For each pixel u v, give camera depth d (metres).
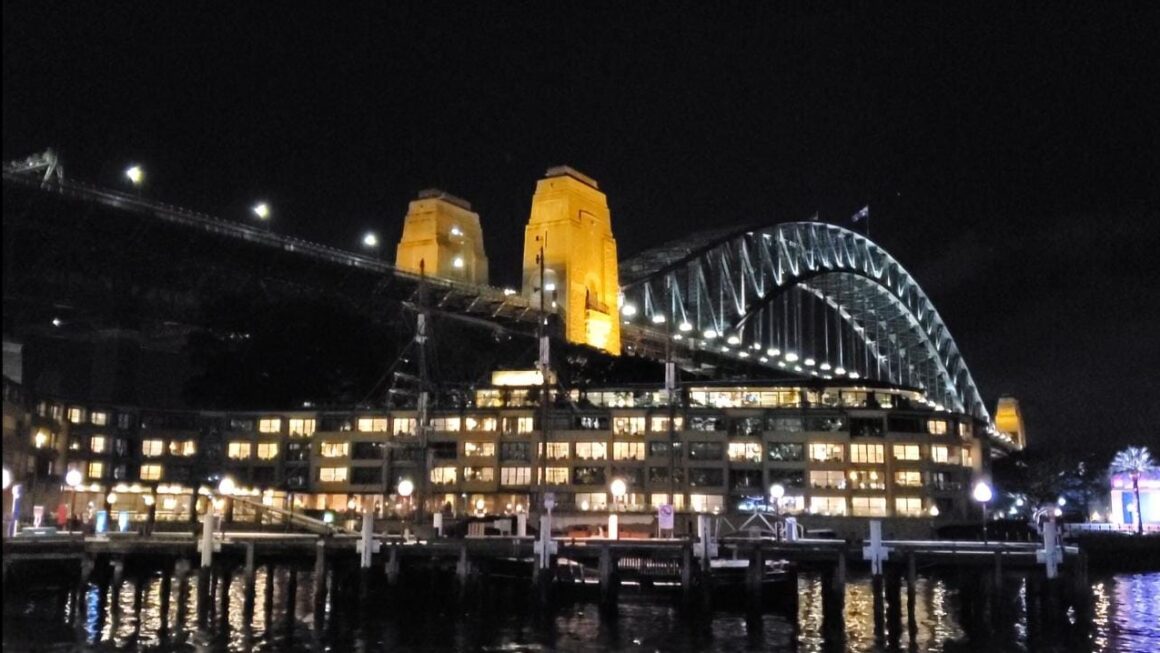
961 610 74.69
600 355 176.00
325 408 142.38
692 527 103.25
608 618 67.06
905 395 141.00
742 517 114.50
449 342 170.25
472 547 70.38
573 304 188.25
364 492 134.12
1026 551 65.81
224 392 151.88
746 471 130.12
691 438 131.62
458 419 134.75
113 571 80.62
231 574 76.75
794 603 70.31
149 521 95.56
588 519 113.75
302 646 58.19
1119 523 156.62
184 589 71.25
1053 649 58.69
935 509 127.50
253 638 60.38
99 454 129.88
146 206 126.81
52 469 121.25
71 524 92.19
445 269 194.12
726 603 69.56
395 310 167.75
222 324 156.50
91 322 149.38
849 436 129.62
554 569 70.81
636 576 71.19
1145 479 163.38
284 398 152.25
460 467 133.12
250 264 146.12
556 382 142.12
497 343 177.38
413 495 131.75
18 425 108.94
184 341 165.88
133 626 62.75
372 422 137.12
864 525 124.12
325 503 134.88
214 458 138.12
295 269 152.00
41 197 114.50
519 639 60.47
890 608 68.19
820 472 129.12
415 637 61.12
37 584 74.94
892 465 128.62
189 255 137.75
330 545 71.62
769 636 61.97
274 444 138.25
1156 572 119.75
